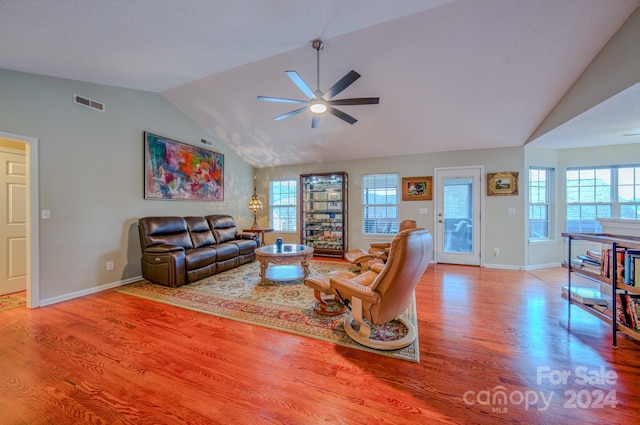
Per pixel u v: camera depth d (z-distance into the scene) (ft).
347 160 18.86
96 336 7.21
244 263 16.19
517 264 14.98
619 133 12.09
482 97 11.25
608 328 7.55
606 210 14.85
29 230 9.23
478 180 15.66
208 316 8.54
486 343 6.78
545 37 8.15
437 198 16.53
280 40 8.43
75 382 5.35
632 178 14.33
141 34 7.30
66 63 8.77
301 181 19.16
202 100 13.92
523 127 13.08
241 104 13.84
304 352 6.44
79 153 10.62
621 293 6.73
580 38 8.04
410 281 6.48
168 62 9.45
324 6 6.70
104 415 4.52
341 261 17.20
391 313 6.71
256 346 6.72
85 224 10.80
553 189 15.44
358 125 14.46
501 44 8.57
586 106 9.08
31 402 4.81
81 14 6.10
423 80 10.61
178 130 15.01
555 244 15.51
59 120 10.02
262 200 21.85
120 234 12.10
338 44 8.96
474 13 7.57
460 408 4.62
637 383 5.21
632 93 7.63
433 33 8.36
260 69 10.76
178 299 10.10
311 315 8.59
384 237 17.85
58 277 9.92
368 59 9.67
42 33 6.80
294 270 14.67
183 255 11.75
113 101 11.85
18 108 8.96
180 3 6.04
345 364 5.94
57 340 6.99
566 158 15.29
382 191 18.07
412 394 4.97
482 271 14.42
